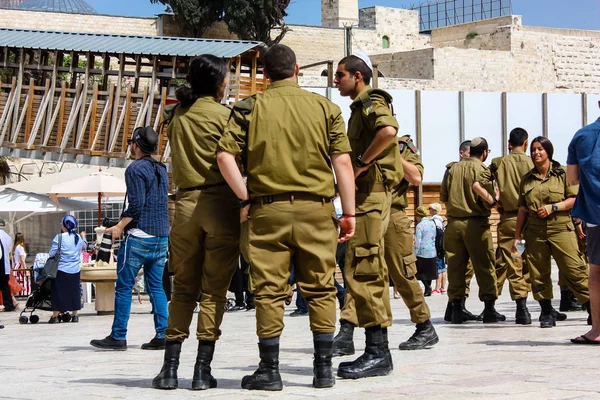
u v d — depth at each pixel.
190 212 6.66
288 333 11.12
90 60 28.16
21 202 25.45
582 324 11.02
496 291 11.62
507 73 64.69
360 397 5.85
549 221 10.59
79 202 26.59
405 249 8.58
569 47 67.44
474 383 6.31
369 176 7.18
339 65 7.70
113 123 27.59
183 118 6.80
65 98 28.41
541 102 30.11
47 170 40.09
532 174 10.77
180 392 6.41
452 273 11.77
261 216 6.30
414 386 6.28
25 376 7.82
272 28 59.16
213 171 6.64
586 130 8.95
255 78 28.94
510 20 66.75
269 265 6.32
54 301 15.34
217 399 5.99
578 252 10.66
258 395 6.11
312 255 6.33
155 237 10.05
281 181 6.27
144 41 28.58
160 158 26.92
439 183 28.58
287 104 6.32
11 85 28.81
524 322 11.16
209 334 6.54
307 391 6.23
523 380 6.40
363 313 6.98
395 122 7.08
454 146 28.81
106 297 17.45
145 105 27.44
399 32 69.44
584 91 68.19
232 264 6.67
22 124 28.78
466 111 29.00
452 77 62.25
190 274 6.73
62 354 9.80
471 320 11.91
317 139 6.29
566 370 6.90
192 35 57.75
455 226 11.63
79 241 15.62
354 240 7.08
